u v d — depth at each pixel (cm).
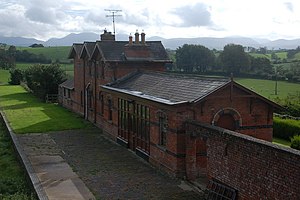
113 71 2778
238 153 1375
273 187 1209
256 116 1844
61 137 2781
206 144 1667
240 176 1370
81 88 3753
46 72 5150
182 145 1744
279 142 2653
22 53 11656
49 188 1662
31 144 2547
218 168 1501
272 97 4288
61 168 1972
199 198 1532
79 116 3784
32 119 3600
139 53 2817
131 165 2019
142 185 1691
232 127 1822
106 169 1948
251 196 1316
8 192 1742
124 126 2448
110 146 2478
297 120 2853
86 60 3519
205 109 1752
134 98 2166
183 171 1756
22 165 2086
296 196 1116
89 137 2783
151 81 2361
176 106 1695
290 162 1134
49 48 13512
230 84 1725
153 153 2002
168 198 1534
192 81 1970
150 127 2022
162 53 2956
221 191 1469
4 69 10544
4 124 3447
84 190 1638
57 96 5138
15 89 6806
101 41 2977
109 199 1531
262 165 1254
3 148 2584
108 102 2791
